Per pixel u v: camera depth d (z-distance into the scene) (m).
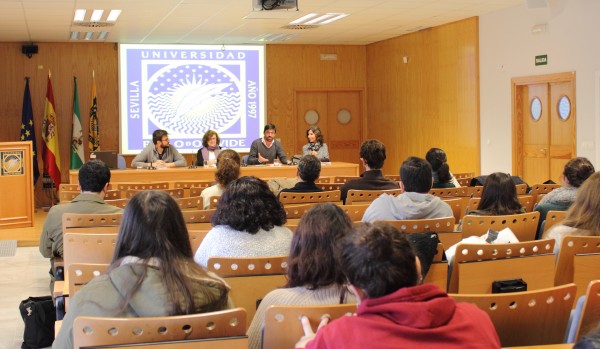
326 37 13.83
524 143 10.66
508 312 2.28
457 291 3.20
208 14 10.45
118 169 9.98
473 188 6.08
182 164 10.19
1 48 13.06
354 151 15.55
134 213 2.19
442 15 11.17
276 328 2.17
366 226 1.73
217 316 1.99
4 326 5.32
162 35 12.81
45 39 12.87
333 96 15.36
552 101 10.00
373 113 15.23
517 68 10.50
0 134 13.09
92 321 1.93
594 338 1.22
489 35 11.12
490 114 11.24
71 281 2.86
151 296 2.09
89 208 4.58
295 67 14.95
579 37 9.23
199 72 13.91
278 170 10.07
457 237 3.86
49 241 4.80
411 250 1.69
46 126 12.91
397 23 11.97
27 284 6.74
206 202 5.37
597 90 8.95
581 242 3.29
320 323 2.14
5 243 8.60
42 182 13.31
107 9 9.73
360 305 1.69
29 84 13.21
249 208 3.06
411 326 1.58
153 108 13.69
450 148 12.37
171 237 2.20
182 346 1.96
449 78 12.27
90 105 13.52
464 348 1.58
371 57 15.16
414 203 4.02
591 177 3.60
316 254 2.36
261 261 2.89
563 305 2.34
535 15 10.03
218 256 3.01
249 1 9.40
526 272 3.23
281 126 14.95
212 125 14.02
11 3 9.01
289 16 9.20
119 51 13.48
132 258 2.16
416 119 13.45
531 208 5.59
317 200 5.49
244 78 14.22
